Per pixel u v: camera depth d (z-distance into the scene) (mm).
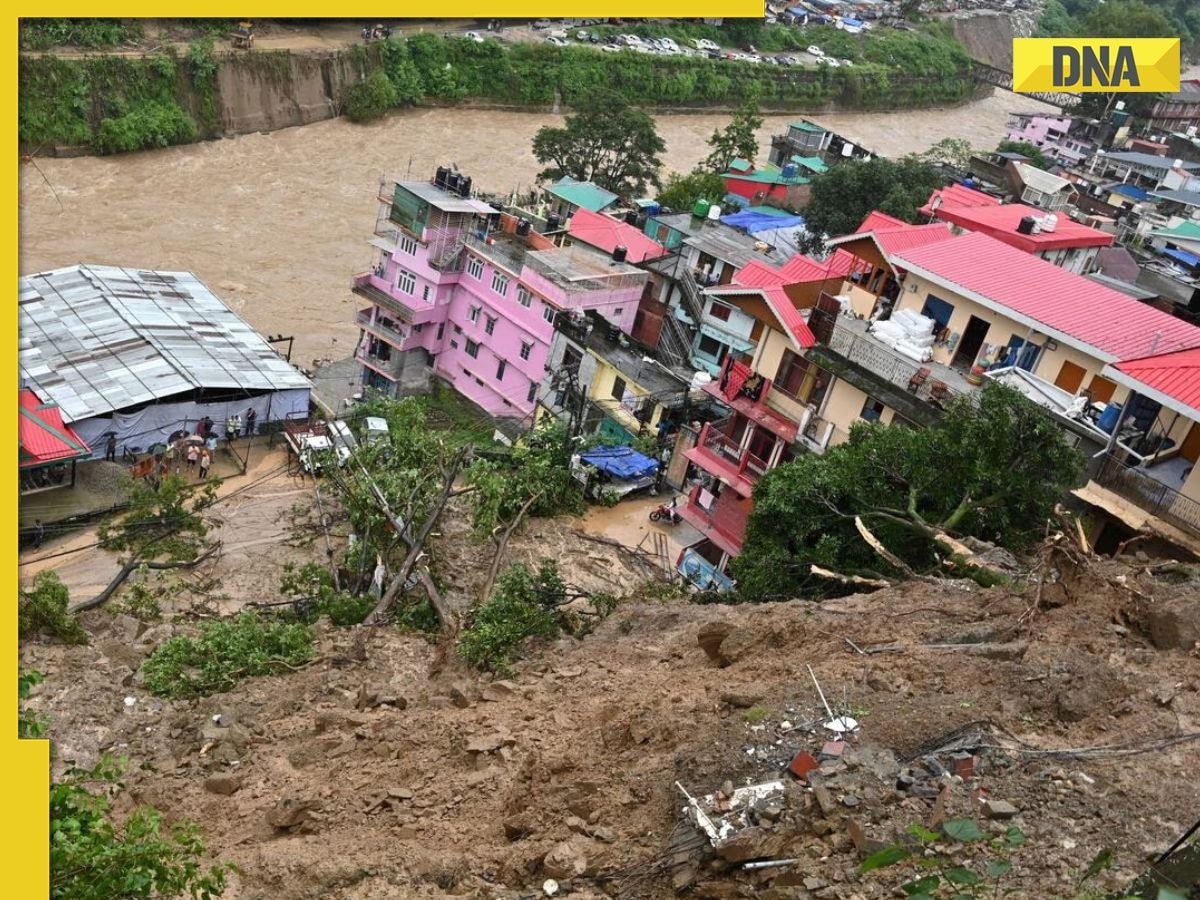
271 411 49469
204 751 21875
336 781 19594
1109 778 15125
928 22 156500
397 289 55938
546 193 74312
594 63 112875
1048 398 30766
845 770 15078
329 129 95438
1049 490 24875
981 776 15172
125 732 23422
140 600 32156
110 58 82062
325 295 66125
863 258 36844
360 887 15992
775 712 16812
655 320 52625
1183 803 14633
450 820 17719
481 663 24422
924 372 31453
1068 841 13812
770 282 37719
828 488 26719
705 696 18609
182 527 38281
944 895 12906
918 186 68125
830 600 23359
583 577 34156
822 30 142500
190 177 81250
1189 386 25594
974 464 24938
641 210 68250
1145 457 27500
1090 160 100062
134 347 48969
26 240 66062
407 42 102812
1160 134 111688
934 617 20703
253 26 96000
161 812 19891
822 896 13234
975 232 42500
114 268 57156
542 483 37812
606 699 20516
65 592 28500
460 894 15383
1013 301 32625
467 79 105688
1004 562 23500
